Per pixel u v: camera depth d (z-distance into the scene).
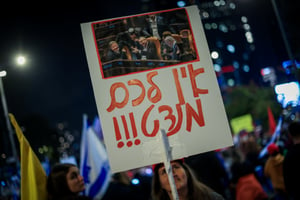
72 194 3.95
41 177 4.09
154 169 3.83
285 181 5.54
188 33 3.89
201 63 3.85
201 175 7.19
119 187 6.16
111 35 3.81
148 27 3.87
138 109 3.73
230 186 8.18
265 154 9.40
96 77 3.74
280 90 8.96
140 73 3.79
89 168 6.95
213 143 3.73
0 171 7.79
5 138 9.08
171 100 3.77
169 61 3.83
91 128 7.11
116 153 3.66
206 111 3.78
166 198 3.84
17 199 7.19
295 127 5.43
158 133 3.59
